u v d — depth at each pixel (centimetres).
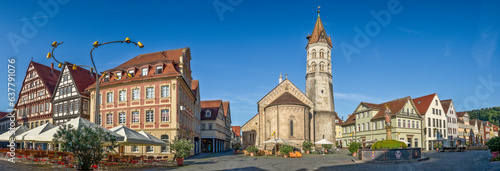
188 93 4912
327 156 4791
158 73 4297
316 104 7338
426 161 3247
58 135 1770
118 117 4309
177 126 4062
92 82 5459
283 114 6153
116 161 2775
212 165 2969
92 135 1750
